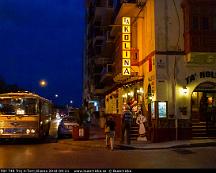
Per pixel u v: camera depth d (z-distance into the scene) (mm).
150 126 26609
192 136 26328
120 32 32406
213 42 25516
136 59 30516
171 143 23688
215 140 24969
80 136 28016
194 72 26219
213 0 25719
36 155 19594
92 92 65562
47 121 31875
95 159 17734
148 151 20969
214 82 26281
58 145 25750
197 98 28016
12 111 26594
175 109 25875
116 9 35781
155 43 26047
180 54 26141
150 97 27312
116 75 33031
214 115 27828
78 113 29469
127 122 24156
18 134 26359
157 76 25859
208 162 16156
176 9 26422
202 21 25625
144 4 29297
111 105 46219
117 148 23125
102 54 47031
